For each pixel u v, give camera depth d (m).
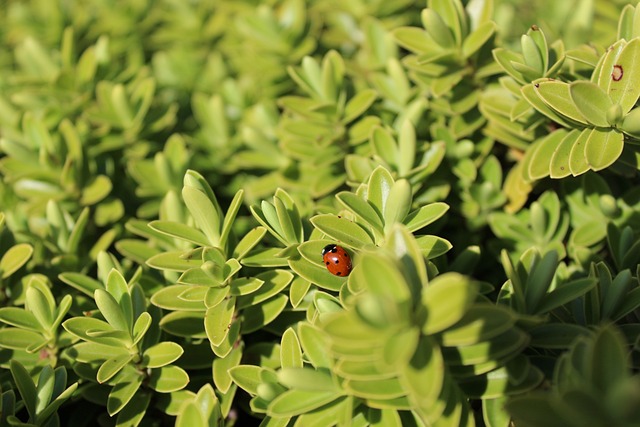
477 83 0.30
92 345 0.27
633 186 0.30
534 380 0.24
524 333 0.24
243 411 0.28
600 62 0.26
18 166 0.31
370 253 0.22
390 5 0.35
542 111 0.27
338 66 0.31
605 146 0.26
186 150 0.33
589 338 0.23
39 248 0.30
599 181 0.28
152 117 0.34
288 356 0.25
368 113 0.31
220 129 0.34
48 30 0.39
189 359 0.27
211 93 0.37
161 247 0.30
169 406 0.27
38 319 0.27
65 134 0.31
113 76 0.35
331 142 0.30
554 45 0.28
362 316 0.22
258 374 0.26
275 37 0.35
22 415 0.28
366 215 0.25
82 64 0.34
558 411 0.22
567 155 0.27
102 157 0.33
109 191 0.31
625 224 0.28
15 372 0.26
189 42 0.39
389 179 0.25
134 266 0.30
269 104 0.34
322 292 0.26
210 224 0.26
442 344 0.23
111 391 0.26
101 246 0.30
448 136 0.30
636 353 0.25
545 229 0.29
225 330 0.25
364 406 0.25
